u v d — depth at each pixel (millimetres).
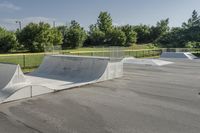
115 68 11789
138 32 76125
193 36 64250
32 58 24422
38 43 42281
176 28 75188
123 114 5934
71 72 11945
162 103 6961
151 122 5387
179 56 28484
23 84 8094
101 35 61875
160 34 78875
